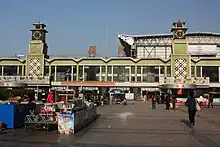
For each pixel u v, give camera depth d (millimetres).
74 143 11961
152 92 74250
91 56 80000
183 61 73062
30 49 76688
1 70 78375
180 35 73875
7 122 15578
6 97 29781
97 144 11828
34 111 16688
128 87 74812
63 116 14414
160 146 11617
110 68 76125
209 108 43812
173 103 37781
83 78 76062
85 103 19594
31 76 74375
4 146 11188
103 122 20281
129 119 22766
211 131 16031
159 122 20641
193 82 68938
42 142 12062
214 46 103312
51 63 76875
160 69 74812
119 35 106812
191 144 12070
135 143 12172
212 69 73812
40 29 77000
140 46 103562
